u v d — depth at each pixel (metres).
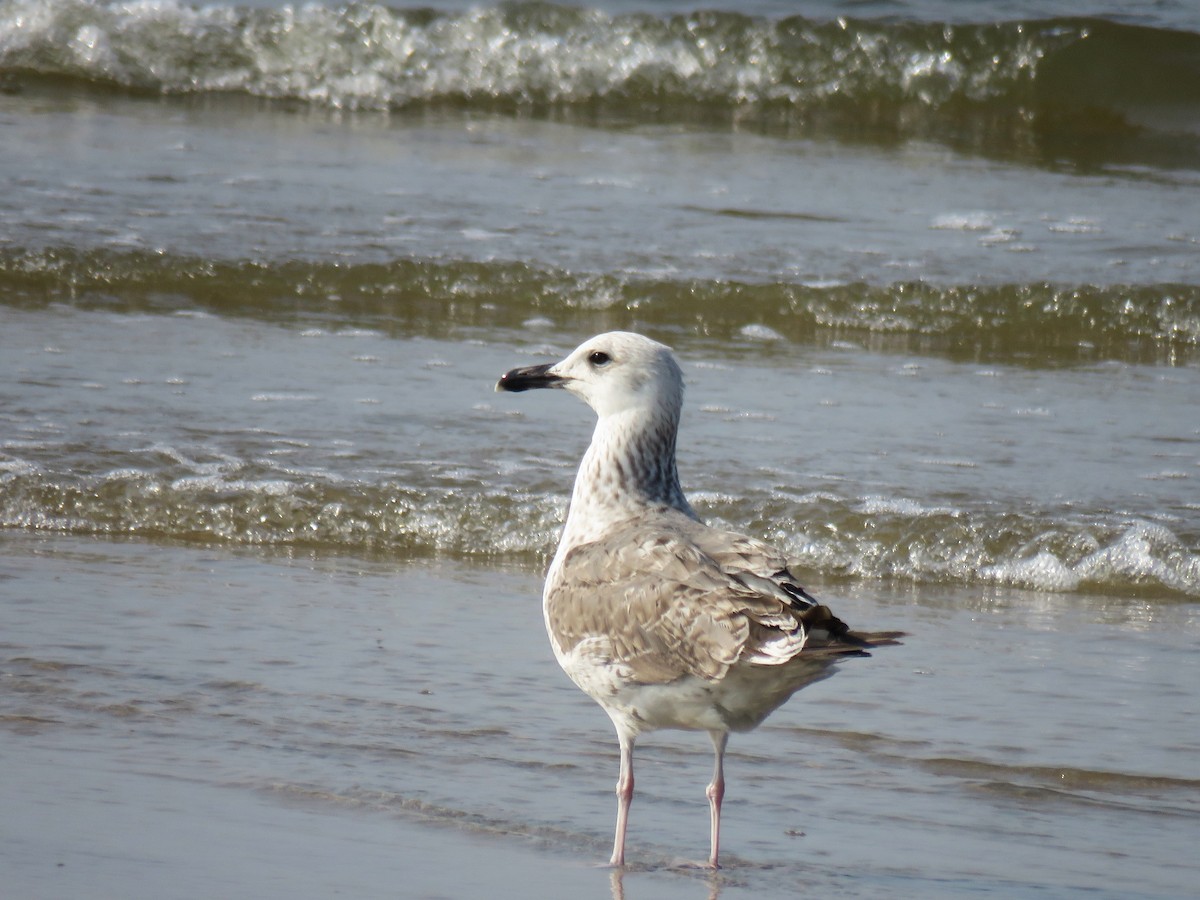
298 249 19.67
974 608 12.06
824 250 20.62
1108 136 28.08
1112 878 7.79
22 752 8.64
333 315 18.38
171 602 11.33
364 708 9.60
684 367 17.05
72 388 15.23
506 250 19.94
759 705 7.68
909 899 7.42
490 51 28.91
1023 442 15.05
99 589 11.52
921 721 9.84
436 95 28.72
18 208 20.50
